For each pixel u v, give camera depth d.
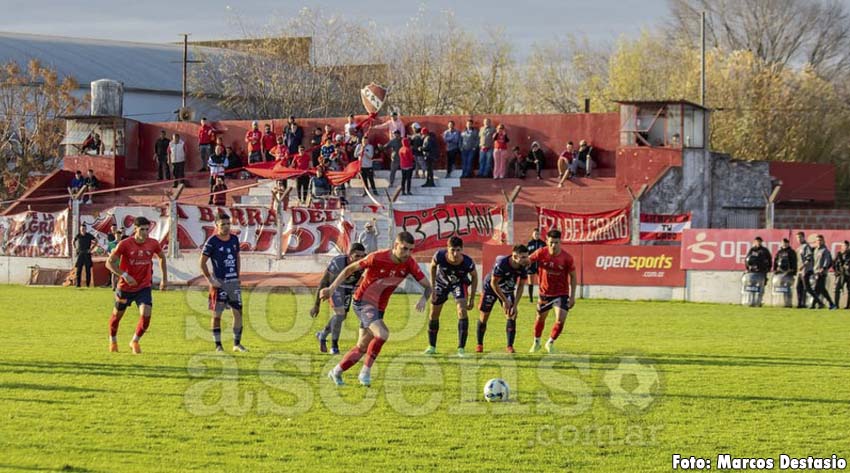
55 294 30.56
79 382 13.98
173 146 43.38
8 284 34.84
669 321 23.97
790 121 63.59
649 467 10.04
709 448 10.73
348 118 42.88
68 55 66.25
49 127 56.50
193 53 71.88
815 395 13.53
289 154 41.50
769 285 29.30
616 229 31.41
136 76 66.25
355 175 40.22
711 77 64.00
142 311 16.86
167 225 33.09
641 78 68.69
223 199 40.56
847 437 11.23
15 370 14.95
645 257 30.72
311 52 67.00
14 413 11.93
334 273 16.89
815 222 43.53
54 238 34.84
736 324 23.38
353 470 9.72
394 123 41.50
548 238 17.11
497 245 30.52
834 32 78.94
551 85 74.06
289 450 10.45
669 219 31.27
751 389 13.94
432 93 67.88
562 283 17.28
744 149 62.22
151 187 43.78
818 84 66.25
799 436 11.26
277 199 32.84
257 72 64.75
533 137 43.44
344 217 32.41
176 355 16.69
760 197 42.47
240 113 66.06
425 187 40.81
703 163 40.03
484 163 41.56
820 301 28.61
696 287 30.36
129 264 16.84
